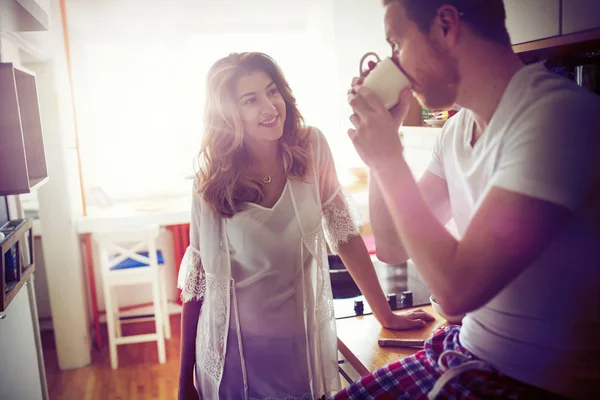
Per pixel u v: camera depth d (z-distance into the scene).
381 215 1.03
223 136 1.31
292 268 1.30
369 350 1.22
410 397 0.79
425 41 0.69
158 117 3.91
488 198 0.60
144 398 2.77
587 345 0.63
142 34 3.79
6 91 1.43
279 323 1.30
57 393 2.87
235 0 3.88
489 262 0.59
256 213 1.28
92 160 3.85
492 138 0.67
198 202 1.36
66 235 3.05
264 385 1.30
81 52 3.71
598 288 0.62
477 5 0.66
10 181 1.46
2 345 1.69
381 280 1.85
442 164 0.98
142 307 3.78
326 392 1.33
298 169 1.32
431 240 0.65
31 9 1.68
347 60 3.46
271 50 4.09
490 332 0.70
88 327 3.26
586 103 0.59
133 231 3.04
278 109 1.29
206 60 3.93
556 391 0.65
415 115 1.87
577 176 0.56
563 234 0.60
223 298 1.31
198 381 1.40
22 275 1.69
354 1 3.25
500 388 0.67
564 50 1.14
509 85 0.66
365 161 0.73
